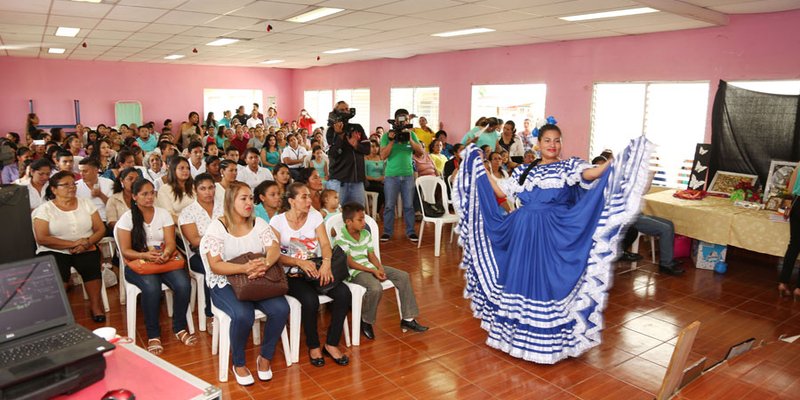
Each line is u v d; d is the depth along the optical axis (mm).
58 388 1553
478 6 5719
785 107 5730
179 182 4379
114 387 1642
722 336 3922
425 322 4113
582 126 8328
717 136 6277
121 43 9594
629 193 3107
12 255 1924
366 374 3301
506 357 3537
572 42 8312
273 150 8586
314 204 4906
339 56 11883
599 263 3215
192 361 3439
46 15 6547
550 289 3318
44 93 13031
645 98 7582
